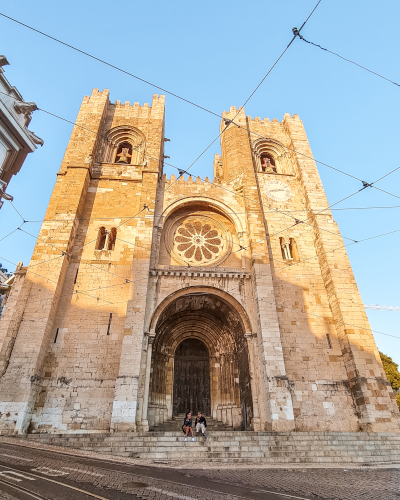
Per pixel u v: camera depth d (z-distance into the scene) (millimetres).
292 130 35156
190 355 28969
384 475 11438
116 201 28109
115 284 24047
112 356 21422
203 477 10266
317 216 28406
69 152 29859
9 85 9156
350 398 21672
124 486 8195
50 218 25688
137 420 19391
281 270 26469
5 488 7383
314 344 23422
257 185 31156
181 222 29484
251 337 22938
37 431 18703
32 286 22094
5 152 9195
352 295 24484
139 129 33812
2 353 19703
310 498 7590
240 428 23016
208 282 24453
